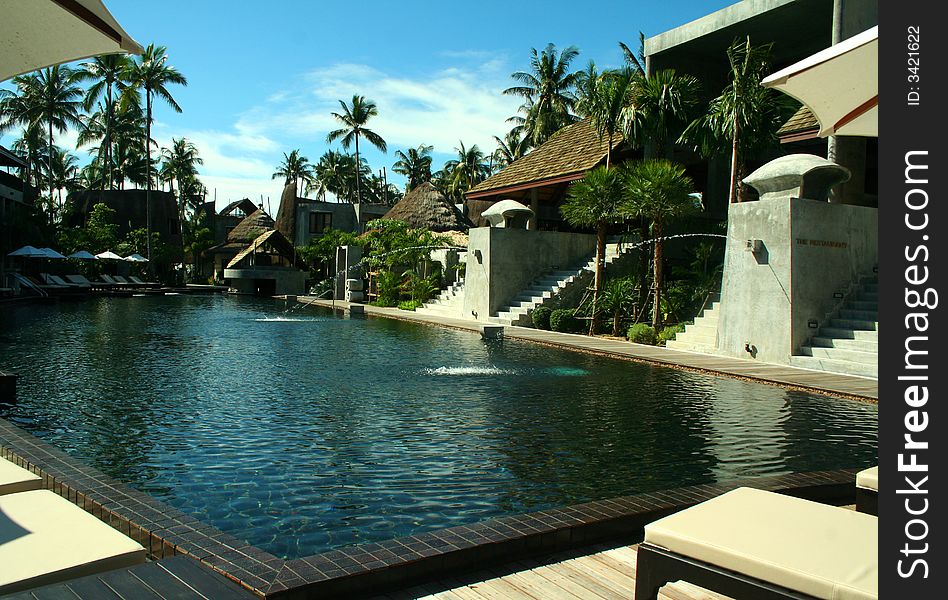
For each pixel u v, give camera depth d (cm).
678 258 2152
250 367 1191
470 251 2350
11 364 1181
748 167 2361
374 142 6078
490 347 1558
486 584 349
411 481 551
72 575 246
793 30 2078
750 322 1347
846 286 1352
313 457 617
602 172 1844
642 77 2061
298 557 404
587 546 404
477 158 6675
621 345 1554
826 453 648
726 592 271
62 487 464
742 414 826
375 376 1105
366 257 3531
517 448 655
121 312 2588
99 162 7494
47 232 4119
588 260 2341
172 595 216
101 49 453
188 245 6456
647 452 645
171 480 547
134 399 881
